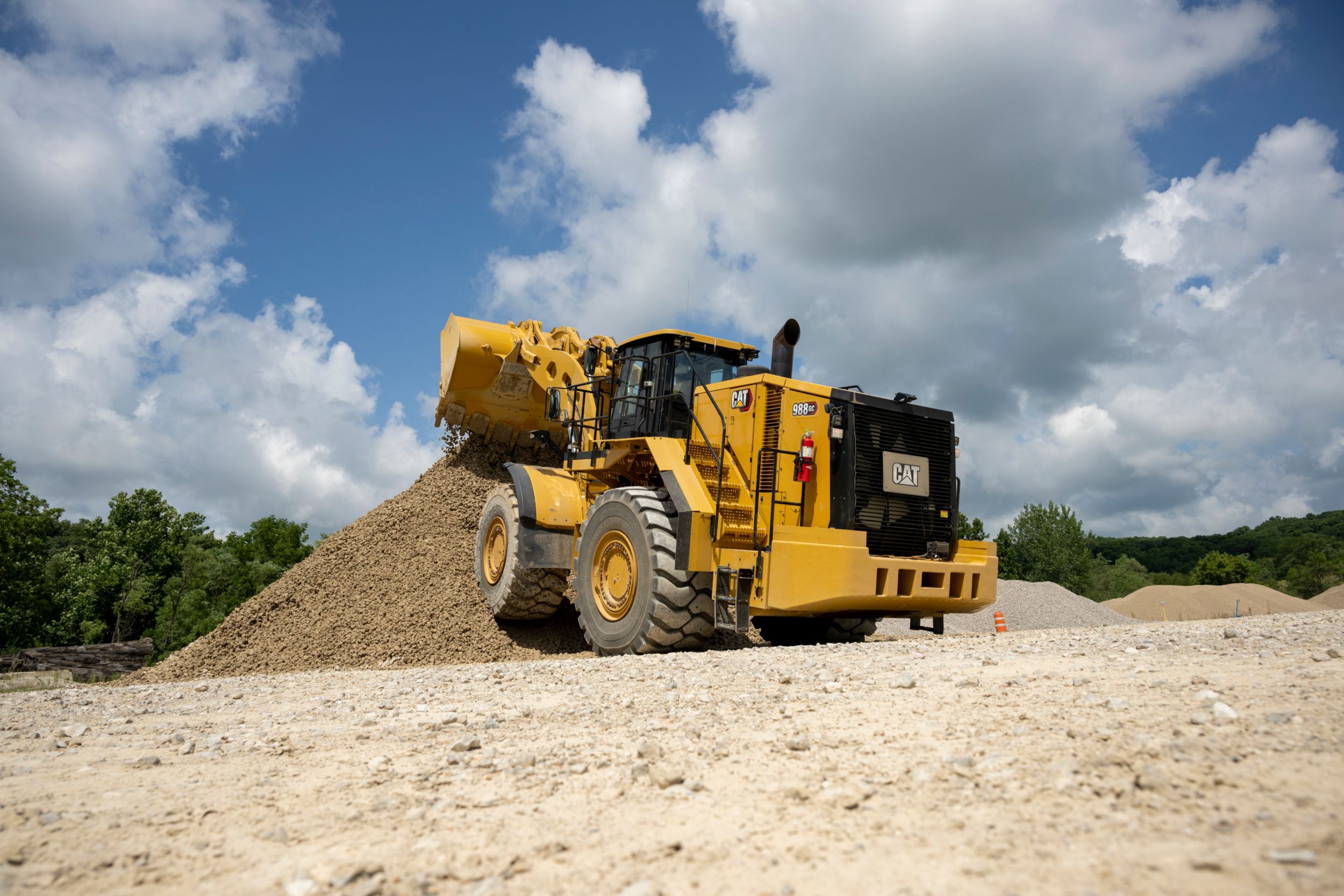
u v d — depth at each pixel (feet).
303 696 17.75
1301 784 6.60
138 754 11.57
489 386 40.11
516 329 42.09
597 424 32.86
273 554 174.50
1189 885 5.01
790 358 25.55
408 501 41.78
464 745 10.82
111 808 8.54
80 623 143.43
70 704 17.62
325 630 34.86
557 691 16.06
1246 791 6.57
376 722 13.56
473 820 7.76
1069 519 158.71
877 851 6.22
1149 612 117.91
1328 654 13.85
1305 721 8.62
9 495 123.75
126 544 150.30
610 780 8.94
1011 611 71.31
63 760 11.18
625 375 30.60
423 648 32.42
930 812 7.01
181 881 6.40
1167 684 11.87
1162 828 6.02
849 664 16.99
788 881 5.80
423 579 36.45
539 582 31.48
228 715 15.26
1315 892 4.70
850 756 9.21
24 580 123.75
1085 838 5.99
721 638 28.40
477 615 33.91
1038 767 7.88
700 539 24.32
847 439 23.99
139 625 154.92
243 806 8.54
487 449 43.06
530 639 32.45
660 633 24.49
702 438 26.22
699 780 8.61
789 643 29.84
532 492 31.45
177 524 155.94
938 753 8.92
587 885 5.98
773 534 23.06
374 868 6.44
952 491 25.77
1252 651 15.67
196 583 147.33
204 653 35.22
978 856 5.91
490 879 6.07
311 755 11.09
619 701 14.15
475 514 39.50
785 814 7.34
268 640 35.45
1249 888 4.88
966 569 24.03
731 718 11.90
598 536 27.91
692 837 6.91
